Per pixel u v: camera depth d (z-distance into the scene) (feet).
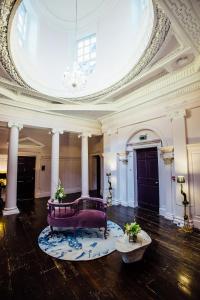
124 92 19.43
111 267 9.42
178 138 16.05
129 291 7.64
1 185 24.40
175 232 13.96
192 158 15.02
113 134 24.82
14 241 12.59
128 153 23.08
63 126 24.26
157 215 18.60
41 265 9.62
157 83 17.08
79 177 34.99
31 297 7.33
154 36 11.26
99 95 20.12
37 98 20.34
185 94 15.66
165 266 9.45
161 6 8.21
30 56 17.11
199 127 14.79
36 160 29.09
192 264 9.59
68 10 18.70
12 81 16.16
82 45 21.44
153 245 11.82
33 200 26.68
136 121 20.95
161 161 18.88
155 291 7.64
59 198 16.16
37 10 17.67
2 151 25.82
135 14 14.60
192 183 14.94
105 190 25.67
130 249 9.34
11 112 19.76
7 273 8.92
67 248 11.51
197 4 7.92
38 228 15.17
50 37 19.43
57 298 7.28
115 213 19.42
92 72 20.25
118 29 16.80
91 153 34.91
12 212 19.38
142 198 21.95
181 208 15.49
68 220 13.25
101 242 12.40
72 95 20.39
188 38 10.61
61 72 20.43
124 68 16.05
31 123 21.33
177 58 13.07
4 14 9.38
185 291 7.63
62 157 32.78
